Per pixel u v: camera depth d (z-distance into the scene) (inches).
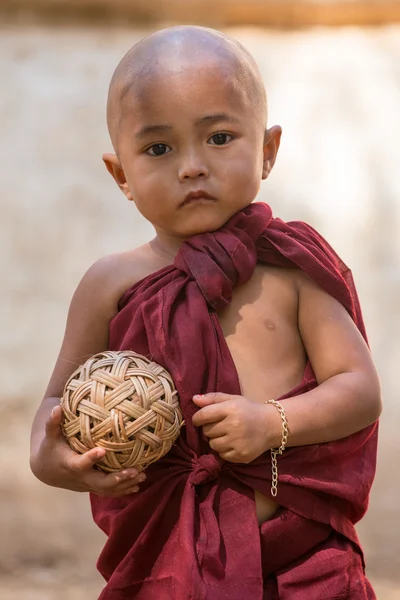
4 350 526.3
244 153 165.8
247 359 166.1
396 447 467.5
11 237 578.6
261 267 171.8
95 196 600.1
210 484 162.9
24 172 609.9
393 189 605.3
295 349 169.6
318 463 164.9
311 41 694.5
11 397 498.3
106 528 173.3
